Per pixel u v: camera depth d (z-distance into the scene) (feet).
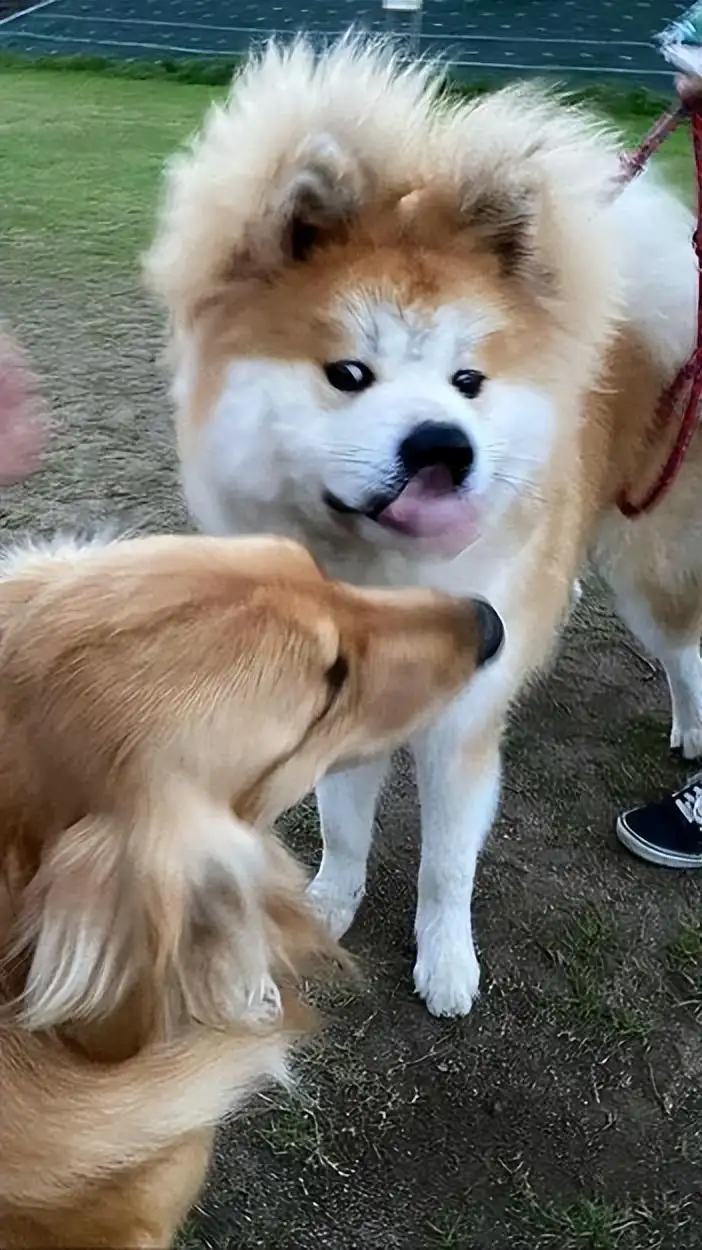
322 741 2.97
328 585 3.02
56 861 2.50
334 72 3.54
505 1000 4.43
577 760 5.35
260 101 3.52
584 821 5.08
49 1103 2.60
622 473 4.51
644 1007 4.43
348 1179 3.95
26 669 2.65
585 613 6.12
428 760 4.10
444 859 4.29
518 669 4.08
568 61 14.42
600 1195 3.93
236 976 2.60
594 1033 4.35
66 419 7.30
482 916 4.70
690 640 5.10
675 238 4.31
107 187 11.67
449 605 3.23
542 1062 4.27
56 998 2.44
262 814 2.83
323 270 3.42
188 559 2.85
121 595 2.72
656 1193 3.94
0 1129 2.58
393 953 4.59
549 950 4.59
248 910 2.61
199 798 2.63
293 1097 4.11
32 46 18.49
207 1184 3.92
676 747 5.38
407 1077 4.21
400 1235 3.84
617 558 4.87
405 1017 4.37
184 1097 2.75
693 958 4.58
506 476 3.57
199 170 3.56
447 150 3.50
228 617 2.74
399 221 3.46
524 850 4.96
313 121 3.44
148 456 6.98
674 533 4.74
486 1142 4.06
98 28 19.12
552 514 3.96
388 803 5.16
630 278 4.21
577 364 3.68
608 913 4.73
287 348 3.43
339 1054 4.25
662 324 4.28
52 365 7.94
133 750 2.57
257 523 3.69
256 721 2.73
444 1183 3.95
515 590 3.91
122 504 6.54
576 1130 4.09
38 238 10.23
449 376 3.42
